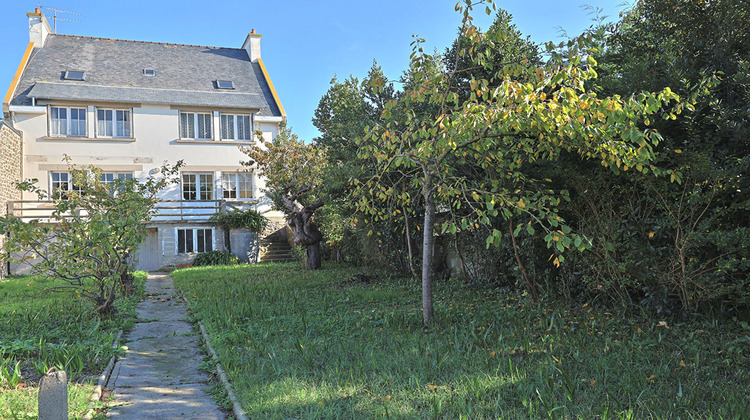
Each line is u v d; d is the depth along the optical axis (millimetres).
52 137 20469
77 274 8062
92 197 10227
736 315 5973
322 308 8180
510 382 4152
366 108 12023
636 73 5750
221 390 4543
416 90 6180
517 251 8273
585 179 6387
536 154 6250
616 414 3477
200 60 25797
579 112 4781
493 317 6902
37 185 20297
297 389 4250
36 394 4227
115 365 5512
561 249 5117
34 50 22828
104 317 7938
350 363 4949
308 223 16203
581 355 4898
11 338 6277
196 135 22812
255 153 17172
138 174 21766
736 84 5402
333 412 3725
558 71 4977
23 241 7562
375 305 8508
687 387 3988
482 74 8594
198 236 21516
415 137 6402
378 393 4109
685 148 5176
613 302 7105
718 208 5414
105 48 24453
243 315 7754
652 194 6043
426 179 6680
